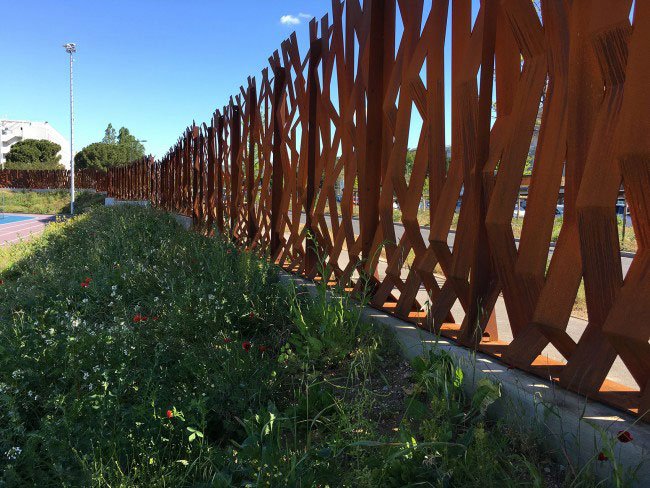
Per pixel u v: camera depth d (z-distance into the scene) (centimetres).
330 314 317
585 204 178
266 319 385
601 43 175
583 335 192
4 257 995
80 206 4612
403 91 312
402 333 288
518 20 216
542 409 186
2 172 5956
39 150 10369
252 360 295
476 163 240
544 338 210
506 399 205
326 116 444
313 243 471
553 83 204
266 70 615
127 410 250
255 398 259
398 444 166
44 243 1145
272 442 195
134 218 1278
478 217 241
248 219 703
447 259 276
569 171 196
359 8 374
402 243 321
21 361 309
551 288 201
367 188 356
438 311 283
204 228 1023
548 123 208
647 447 152
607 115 175
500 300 514
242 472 201
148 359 323
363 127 365
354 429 212
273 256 578
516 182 220
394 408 236
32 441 225
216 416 254
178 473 212
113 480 200
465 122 254
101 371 286
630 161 161
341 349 295
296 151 525
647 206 160
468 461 175
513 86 234
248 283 447
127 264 629
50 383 298
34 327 363
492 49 230
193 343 349
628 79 163
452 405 210
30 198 5197
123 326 353
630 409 174
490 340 259
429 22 285
